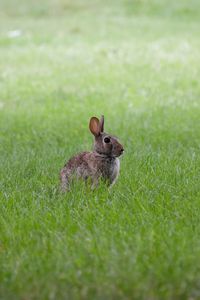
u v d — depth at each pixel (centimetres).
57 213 1143
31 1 5353
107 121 2256
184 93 2752
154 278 856
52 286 852
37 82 3062
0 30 4475
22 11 5112
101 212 1128
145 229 1038
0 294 845
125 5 4962
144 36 4012
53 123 2239
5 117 2384
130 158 1548
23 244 1008
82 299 824
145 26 4325
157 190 1256
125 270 880
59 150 1742
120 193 1234
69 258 929
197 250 936
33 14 5009
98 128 1259
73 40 3994
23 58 3612
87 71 3250
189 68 3212
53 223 1089
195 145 1814
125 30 4222
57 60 3525
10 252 979
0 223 1117
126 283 848
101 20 4597
